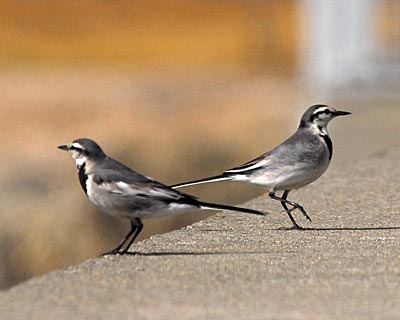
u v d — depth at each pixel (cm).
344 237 1186
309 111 1273
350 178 1688
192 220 1745
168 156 2384
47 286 938
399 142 2220
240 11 5578
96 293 909
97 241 1847
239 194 1988
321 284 931
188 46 4941
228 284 935
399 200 1466
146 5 5741
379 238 1174
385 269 991
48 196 2017
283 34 4906
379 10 4819
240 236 1200
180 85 3797
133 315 839
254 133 2622
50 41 5050
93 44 5016
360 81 3647
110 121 3123
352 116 2831
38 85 3881
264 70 4191
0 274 1833
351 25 3800
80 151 1077
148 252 1095
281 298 884
